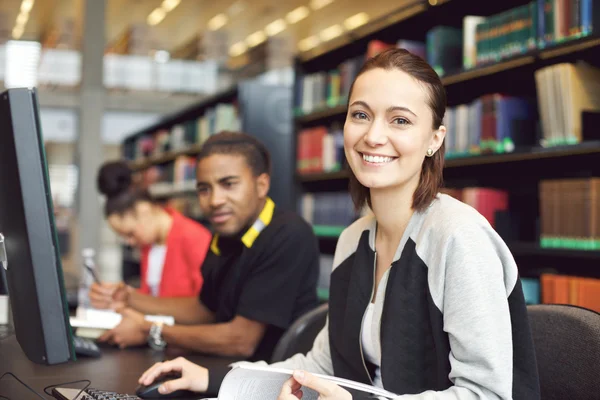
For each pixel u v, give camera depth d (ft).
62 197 35.19
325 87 13.99
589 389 4.07
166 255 10.29
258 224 6.56
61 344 3.64
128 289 7.62
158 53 42.14
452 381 3.75
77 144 32.48
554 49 8.68
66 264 32.24
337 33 48.34
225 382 3.82
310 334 5.66
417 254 3.93
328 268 13.92
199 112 23.56
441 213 3.92
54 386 4.64
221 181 6.43
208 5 42.32
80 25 33.37
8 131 3.54
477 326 3.57
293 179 14.99
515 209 10.54
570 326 4.23
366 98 4.01
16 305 3.89
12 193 3.63
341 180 15.03
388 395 3.54
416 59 4.05
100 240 31.01
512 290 3.76
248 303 6.25
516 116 9.62
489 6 11.05
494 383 3.52
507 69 9.75
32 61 33.06
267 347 6.38
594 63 8.89
